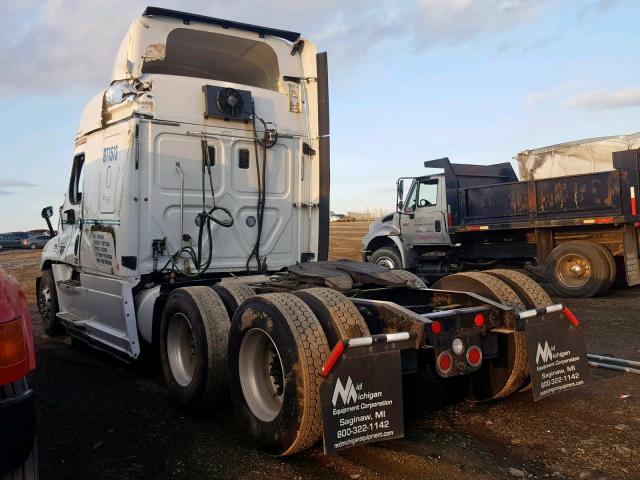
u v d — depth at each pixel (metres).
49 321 7.81
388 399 3.37
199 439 4.05
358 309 3.83
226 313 4.52
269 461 3.64
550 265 10.70
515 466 3.44
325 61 6.54
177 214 5.66
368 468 3.47
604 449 3.64
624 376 5.23
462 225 12.02
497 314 4.04
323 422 3.18
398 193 13.34
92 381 5.63
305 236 6.57
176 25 5.83
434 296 4.62
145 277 5.57
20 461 2.46
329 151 6.55
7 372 2.44
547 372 4.07
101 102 6.02
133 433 4.20
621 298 10.16
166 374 4.91
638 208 9.59
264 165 6.16
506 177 13.35
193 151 5.74
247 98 5.98
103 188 5.96
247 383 3.91
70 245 6.87
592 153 12.06
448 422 4.23
